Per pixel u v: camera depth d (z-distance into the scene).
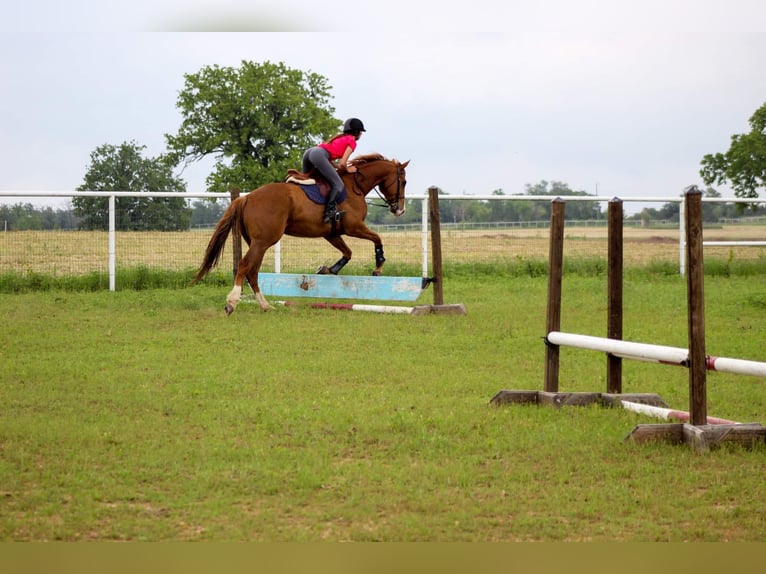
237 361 10.41
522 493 5.71
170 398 8.41
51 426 7.24
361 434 7.10
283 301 16.25
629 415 7.75
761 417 7.97
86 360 10.44
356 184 15.34
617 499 5.63
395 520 5.25
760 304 16.02
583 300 16.73
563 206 8.24
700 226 6.79
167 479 5.94
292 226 14.87
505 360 10.70
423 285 14.61
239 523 5.17
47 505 5.44
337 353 11.03
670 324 13.73
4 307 15.09
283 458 6.42
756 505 5.54
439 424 7.38
